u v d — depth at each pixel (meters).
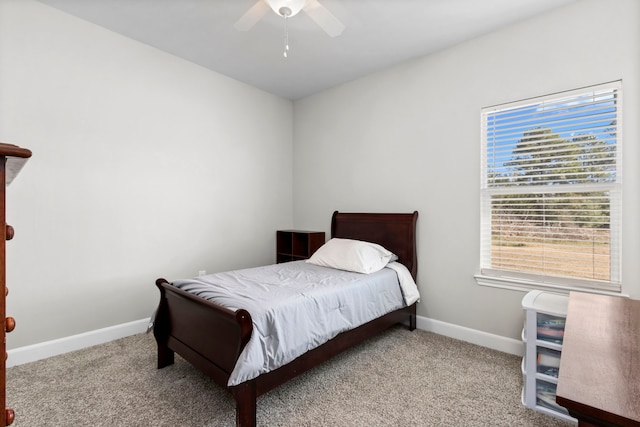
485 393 1.99
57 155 2.45
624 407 0.63
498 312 2.64
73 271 2.54
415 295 2.92
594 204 2.24
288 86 3.83
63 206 2.48
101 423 1.68
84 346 2.59
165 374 2.19
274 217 4.13
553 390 1.78
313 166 4.09
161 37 2.79
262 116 3.96
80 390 1.98
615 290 2.14
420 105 3.08
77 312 2.56
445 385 2.08
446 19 2.46
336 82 3.70
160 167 3.04
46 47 2.38
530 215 2.52
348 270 2.84
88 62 2.58
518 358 2.47
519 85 2.51
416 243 3.12
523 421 1.73
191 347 1.98
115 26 2.64
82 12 2.45
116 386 2.03
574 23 2.26
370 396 1.96
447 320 2.93
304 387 2.06
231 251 3.65
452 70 2.87
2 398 0.67
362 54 3.03
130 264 2.85
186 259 3.25
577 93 2.27
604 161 2.21
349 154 3.69
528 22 2.46
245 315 1.57
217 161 3.50
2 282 0.67
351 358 2.46
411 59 3.13
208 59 3.18
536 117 2.47
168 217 3.10
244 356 1.54
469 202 2.79
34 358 2.35
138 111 2.88
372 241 3.37
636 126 2.06
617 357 0.87
